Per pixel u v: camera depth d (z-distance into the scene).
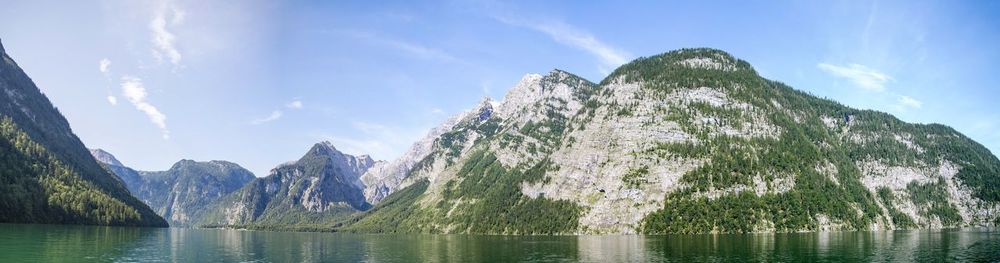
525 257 191.38
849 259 166.00
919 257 169.88
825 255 177.50
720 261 165.75
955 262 157.00
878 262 158.25
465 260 184.00
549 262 173.88
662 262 166.88
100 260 172.12
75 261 166.75
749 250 198.62
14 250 186.25
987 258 166.00
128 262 171.12
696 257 178.38
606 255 192.88
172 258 188.38
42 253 181.75
